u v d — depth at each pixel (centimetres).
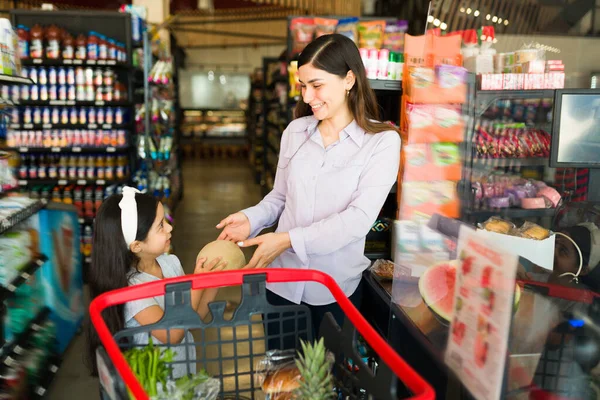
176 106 976
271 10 1241
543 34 331
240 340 119
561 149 231
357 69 171
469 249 100
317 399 102
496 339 91
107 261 165
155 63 640
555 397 101
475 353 97
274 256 166
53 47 494
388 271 213
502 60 280
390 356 90
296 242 164
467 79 204
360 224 169
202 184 1093
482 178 288
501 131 296
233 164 1470
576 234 178
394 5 759
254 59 1780
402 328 140
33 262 289
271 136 913
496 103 301
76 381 306
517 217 275
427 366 141
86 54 504
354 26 368
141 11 586
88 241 514
